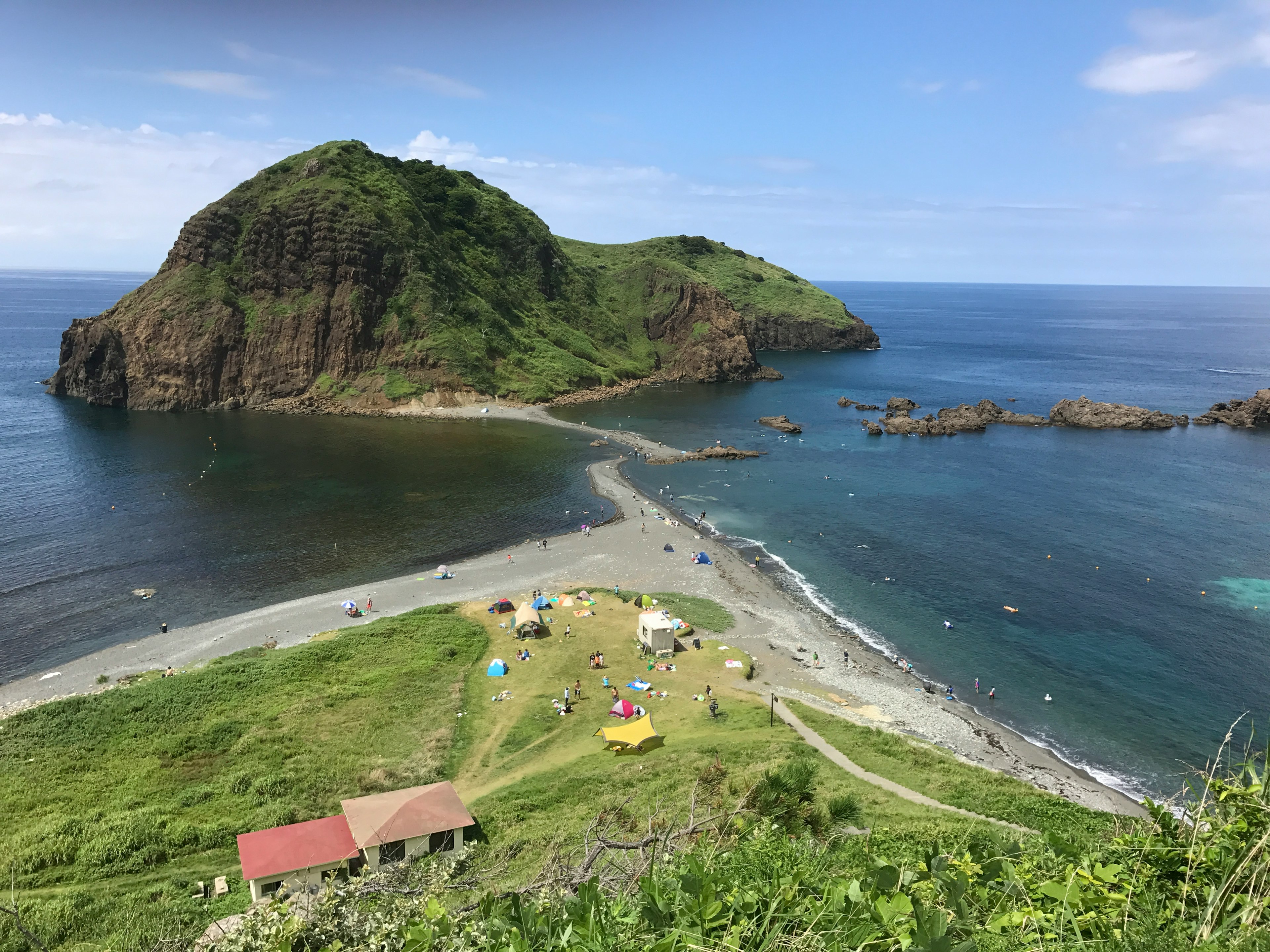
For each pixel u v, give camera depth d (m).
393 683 57.34
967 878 8.41
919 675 62.19
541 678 59.59
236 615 72.25
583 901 7.84
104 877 34.91
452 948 8.51
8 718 50.84
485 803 40.34
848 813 14.67
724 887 8.31
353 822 34.69
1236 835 8.58
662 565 85.75
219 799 41.84
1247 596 74.75
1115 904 8.23
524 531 96.69
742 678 60.78
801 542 92.56
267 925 12.51
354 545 90.44
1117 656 64.25
